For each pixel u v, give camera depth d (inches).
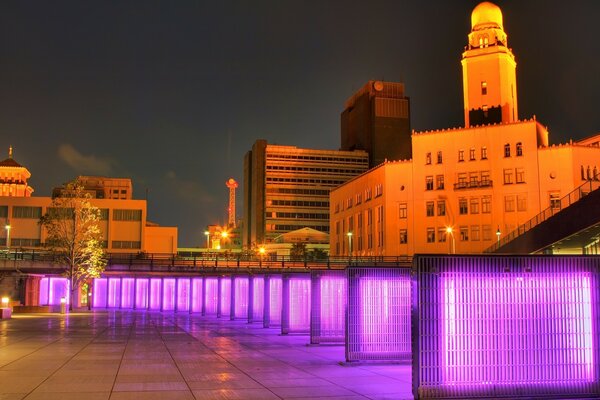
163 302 2620.6
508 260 569.3
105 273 3009.4
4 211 5310.0
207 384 623.2
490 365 553.3
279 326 1478.8
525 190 4175.7
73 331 1333.7
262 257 4704.7
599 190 1684.3
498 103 4889.3
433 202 4458.7
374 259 4057.6
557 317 569.0
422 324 549.6
